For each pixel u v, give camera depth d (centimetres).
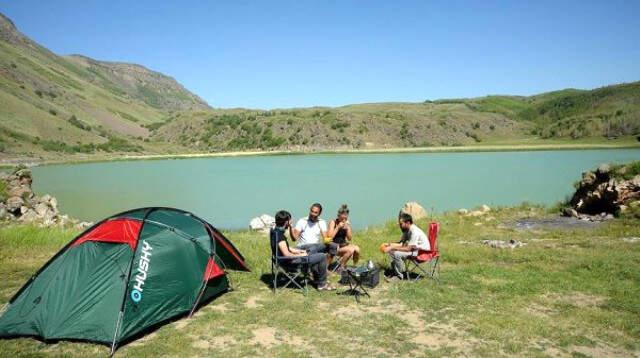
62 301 713
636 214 1758
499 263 1120
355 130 17738
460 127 19175
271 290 917
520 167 6681
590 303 808
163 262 786
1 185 2394
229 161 10519
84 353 638
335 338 674
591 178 2088
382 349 635
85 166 9231
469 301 821
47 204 2434
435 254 959
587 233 1536
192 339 679
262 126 18788
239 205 3488
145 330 709
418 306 802
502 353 620
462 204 3216
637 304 785
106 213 3133
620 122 15888
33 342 677
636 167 1930
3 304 817
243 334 692
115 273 733
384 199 3628
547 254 1181
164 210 909
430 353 619
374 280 917
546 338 667
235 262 1056
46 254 1250
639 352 624
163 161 11019
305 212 3091
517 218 2036
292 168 7738
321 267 899
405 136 17675
